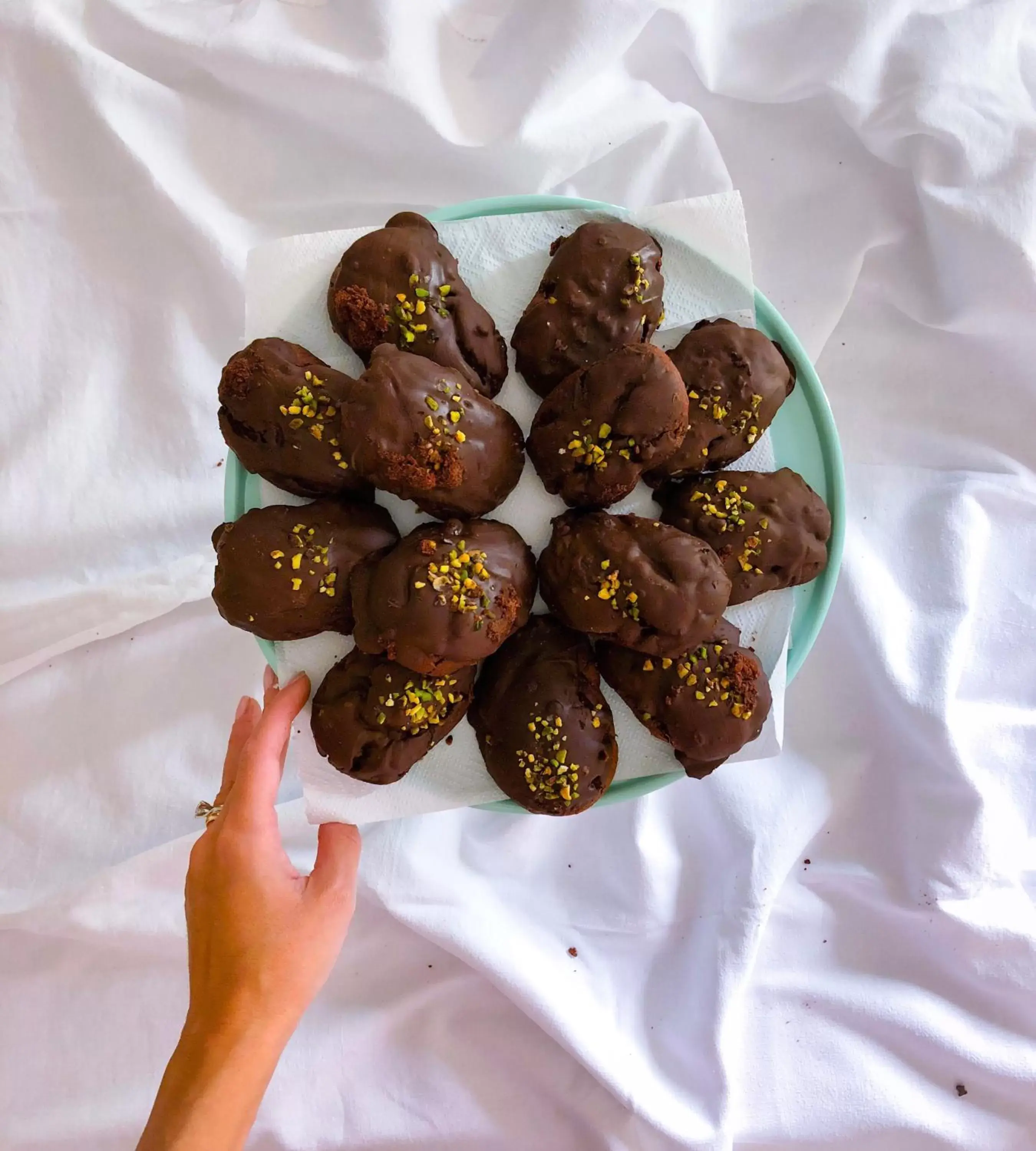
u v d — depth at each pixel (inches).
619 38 21.2
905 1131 22.6
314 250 18.3
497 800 19.2
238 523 17.7
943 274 22.7
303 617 17.6
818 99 22.1
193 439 23.0
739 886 22.8
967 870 22.7
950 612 23.1
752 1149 22.8
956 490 23.7
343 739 17.8
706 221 18.3
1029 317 22.3
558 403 17.4
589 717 18.0
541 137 21.5
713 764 18.6
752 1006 23.2
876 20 21.4
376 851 22.5
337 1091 22.9
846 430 24.1
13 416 22.9
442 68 22.0
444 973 23.0
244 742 19.7
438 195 22.5
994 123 21.6
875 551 23.6
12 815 23.3
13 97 21.9
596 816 23.2
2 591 23.0
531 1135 22.9
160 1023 23.3
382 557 17.7
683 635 17.0
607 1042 22.5
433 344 17.4
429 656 16.8
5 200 22.3
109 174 22.2
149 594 22.9
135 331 22.9
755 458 18.9
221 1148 15.6
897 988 23.4
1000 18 21.8
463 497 17.2
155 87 22.0
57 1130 22.6
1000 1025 23.1
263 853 17.0
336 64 21.3
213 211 22.4
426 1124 22.9
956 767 22.5
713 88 22.5
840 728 23.5
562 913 23.3
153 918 22.7
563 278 17.6
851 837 23.7
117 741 23.4
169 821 23.3
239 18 21.7
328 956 17.2
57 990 23.3
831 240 23.0
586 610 17.2
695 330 18.2
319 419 17.2
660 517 18.9
